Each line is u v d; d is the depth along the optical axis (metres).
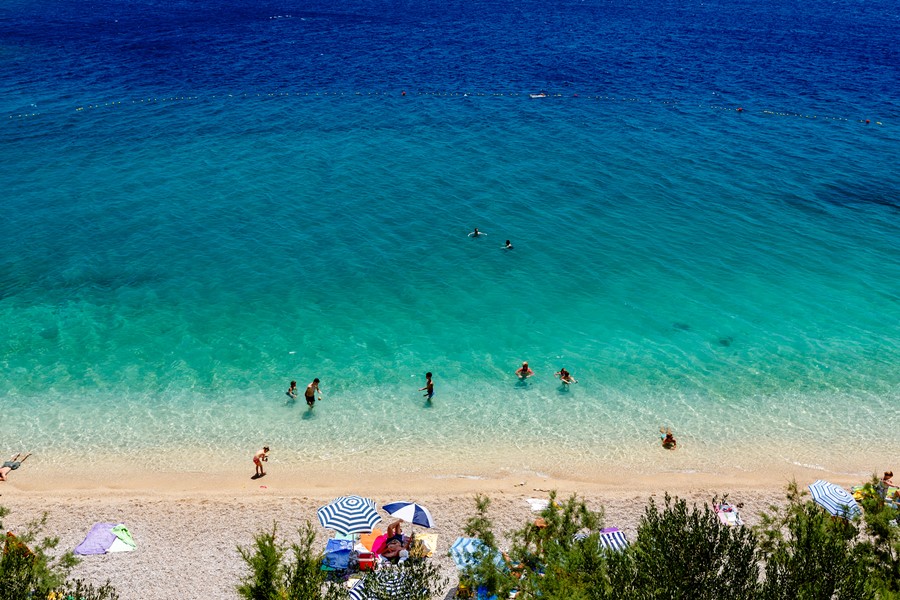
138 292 42.38
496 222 51.56
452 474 29.92
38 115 73.19
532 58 105.00
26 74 88.81
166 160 62.09
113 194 55.16
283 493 28.61
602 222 51.88
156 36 116.56
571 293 43.06
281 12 148.25
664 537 17.06
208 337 38.50
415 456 30.91
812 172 62.00
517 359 37.31
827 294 43.38
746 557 16.61
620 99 83.62
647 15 156.75
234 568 24.72
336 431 32.28
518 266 45.88
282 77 90.56
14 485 28.70
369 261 46.22
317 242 48.47
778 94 87.12
